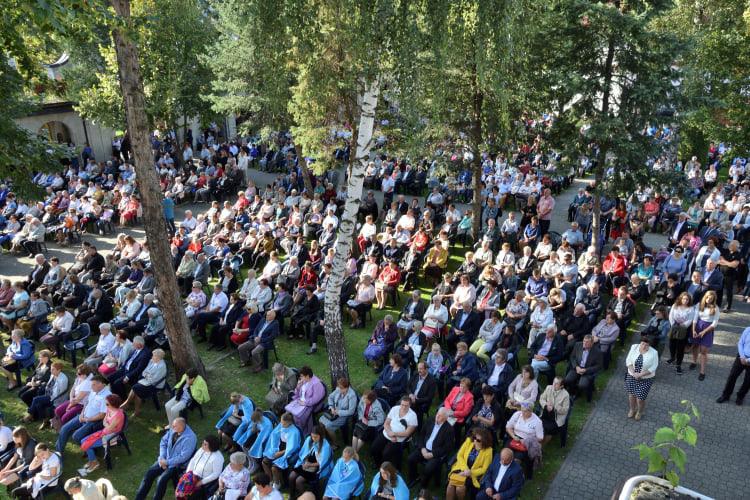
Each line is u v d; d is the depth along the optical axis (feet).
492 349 41.65
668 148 50.57
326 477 30.83
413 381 36.01
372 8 32.68
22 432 32.68
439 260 55.26
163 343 45.06
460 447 31.58
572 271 48.57
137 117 37.35
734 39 64.54
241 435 33.50
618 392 40.09
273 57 37.99
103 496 28.84
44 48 46.83
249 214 69.51
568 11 47.26
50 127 99.40
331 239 61.98
